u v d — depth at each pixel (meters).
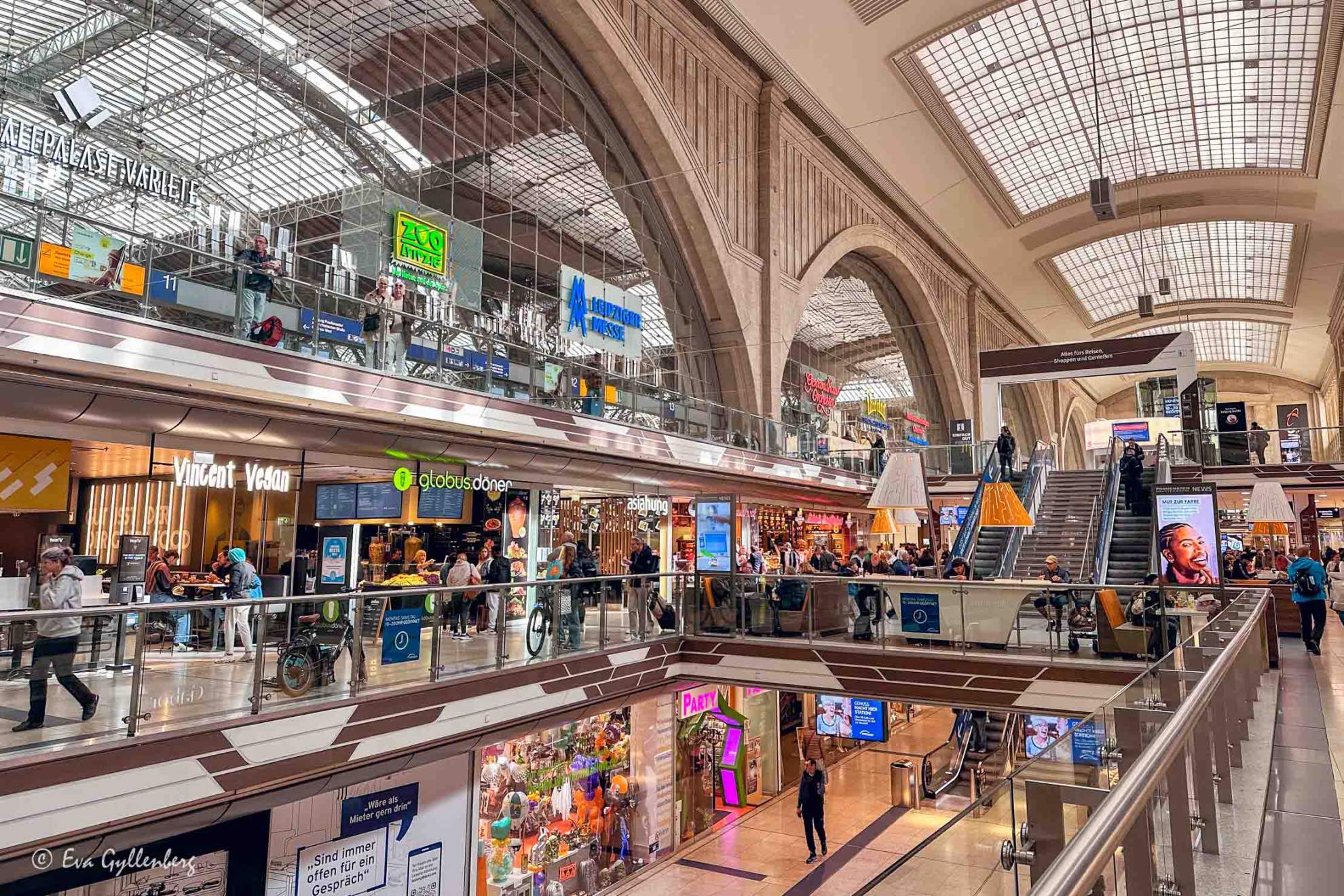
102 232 9.49
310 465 14.68
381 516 15.82
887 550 19.88
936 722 27.23
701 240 25.05
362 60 17.67
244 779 7.70
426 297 17.91
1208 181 36.91
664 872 15.10
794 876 14.87
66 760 6.45
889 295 39.94
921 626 13.45
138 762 6.91
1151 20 27.39
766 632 14.70
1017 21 27.44
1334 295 44.44
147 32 14.08
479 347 14.70
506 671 10.98
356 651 9.13
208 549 14.70
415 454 14.16
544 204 21.61
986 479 23.12
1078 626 12.39
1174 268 47.28
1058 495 22.52
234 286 10.80
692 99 24.58
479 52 20.16
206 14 15.03
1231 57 29.11
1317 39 27.58
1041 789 3.05
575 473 17.53
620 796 15.11
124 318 9.38
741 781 18.95
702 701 18.08
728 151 26.05
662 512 22.86
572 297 21.81
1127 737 3.90
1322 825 4.50
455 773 11.61
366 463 14.53
